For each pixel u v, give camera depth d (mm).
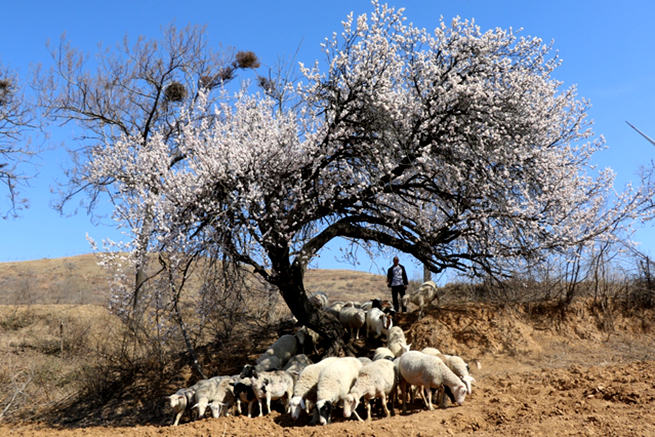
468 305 16203
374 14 12867
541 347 14539
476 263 14078
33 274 35156
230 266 13867
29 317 21469
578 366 12094
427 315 15719
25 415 14266
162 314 14227
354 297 26844
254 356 15797
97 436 9461
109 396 14727
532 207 12906
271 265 12742
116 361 15734
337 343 14320
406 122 12891
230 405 11945
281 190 12859
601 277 16953
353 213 13891
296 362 12844
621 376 10641
